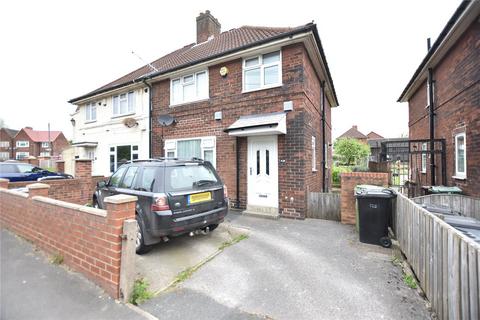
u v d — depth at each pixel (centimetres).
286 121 712
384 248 454
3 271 353
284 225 615
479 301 182
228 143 824
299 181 688
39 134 5175
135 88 1126
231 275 353
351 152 2942
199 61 854
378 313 264
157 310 273
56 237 389
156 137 1048
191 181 464
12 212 516
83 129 1407
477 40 593
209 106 874
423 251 304
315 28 661
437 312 254
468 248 197
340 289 313
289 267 377
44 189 477
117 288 288
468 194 644
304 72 714
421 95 1119
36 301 284
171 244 475
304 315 263
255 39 877
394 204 502
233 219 677
